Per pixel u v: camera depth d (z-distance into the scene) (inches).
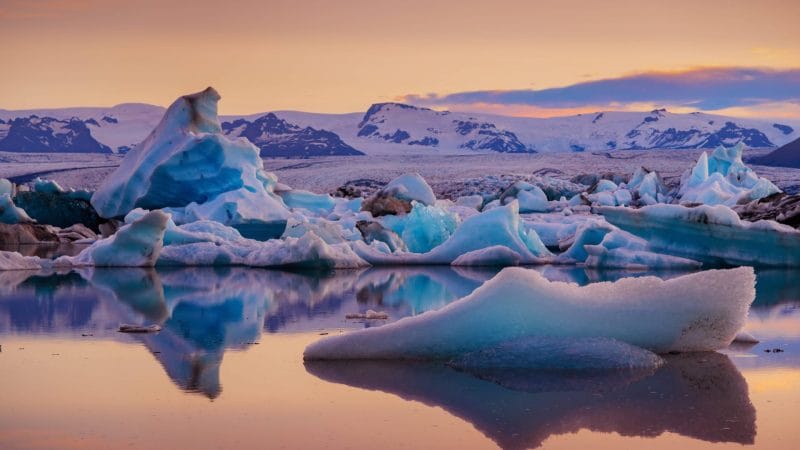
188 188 1227.9
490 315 337.7
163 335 411.2
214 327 438.3
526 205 1579.7
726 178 1510.8
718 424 256.8
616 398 284.4
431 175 4082.2
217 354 360.2
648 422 259.8
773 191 1261.1
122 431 250.5
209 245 846.5
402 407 274.5
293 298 572.4
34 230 1282.0
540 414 266.7
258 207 1170.0
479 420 261.7
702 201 1327.5
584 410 270.8
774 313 488.7
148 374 321.7
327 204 1338.6
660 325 344.8
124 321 460.4
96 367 334.6
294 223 950.4
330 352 345.1
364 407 275.1
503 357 325.1
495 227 874.8
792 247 801.6
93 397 288.0
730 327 351.6
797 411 270.2
